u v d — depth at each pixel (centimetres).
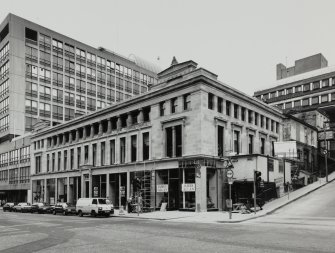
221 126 3816
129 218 3083
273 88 8612
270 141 4878
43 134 6550
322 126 6756
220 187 3681
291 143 4266
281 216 2677
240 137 4122
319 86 7775
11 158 7812
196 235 1680
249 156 3606
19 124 7181
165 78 4259
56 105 7712
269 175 3750
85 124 5338
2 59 7656
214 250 1246
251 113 4472
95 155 5109
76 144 5547
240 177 3638
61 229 2125
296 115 6650
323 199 3322
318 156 6250
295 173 4388
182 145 3653
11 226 2380
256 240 1484
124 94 9119
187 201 3591
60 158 6019
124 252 1241
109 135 4781
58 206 4144
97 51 8656
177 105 3797
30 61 7438
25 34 7475
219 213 3178
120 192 4472
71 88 8006
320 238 1534
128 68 9356
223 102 3884
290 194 3816
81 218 3209
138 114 4353
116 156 4609
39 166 6688
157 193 3906
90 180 5028
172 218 2852
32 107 7375
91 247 1373
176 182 3750
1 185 8175
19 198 7531
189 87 3659
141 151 4188
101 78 8638
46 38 7750
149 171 4016
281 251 1210
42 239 1648
